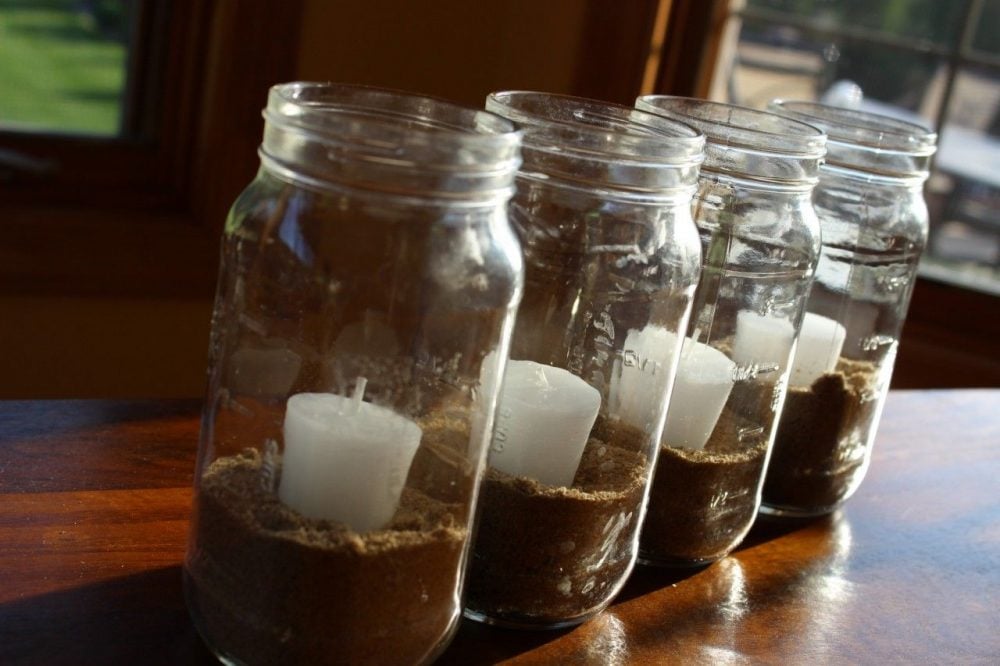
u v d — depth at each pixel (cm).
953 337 114
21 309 99
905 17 111
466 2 109
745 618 53
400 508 42
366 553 40
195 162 107
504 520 46
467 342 42
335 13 104
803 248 53
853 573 58
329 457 40
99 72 105
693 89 111
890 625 54
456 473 43
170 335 106
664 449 53
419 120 44
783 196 53
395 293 41
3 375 100
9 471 53
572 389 47
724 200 52
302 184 40
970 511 67
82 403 61
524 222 47
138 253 103
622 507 48
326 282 41
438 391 42
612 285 48
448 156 39
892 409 79
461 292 41
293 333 41
